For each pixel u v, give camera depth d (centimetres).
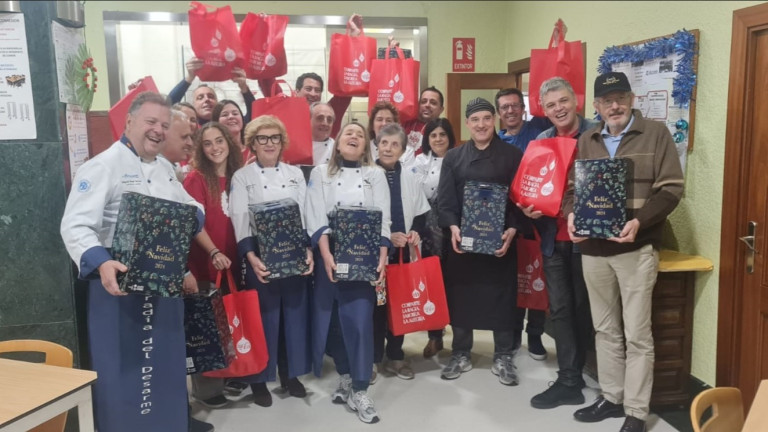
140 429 218
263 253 262
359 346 277
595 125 290
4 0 218
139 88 264
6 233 231
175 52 501
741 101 254
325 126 350
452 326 326
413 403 296
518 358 359
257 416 284
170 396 224
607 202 243
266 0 497
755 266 257
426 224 340
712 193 275
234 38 320
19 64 224
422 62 518
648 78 310
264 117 276
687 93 283
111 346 211
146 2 481
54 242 236
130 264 189
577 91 318
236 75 328
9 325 235
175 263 197
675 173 244
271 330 280
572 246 287
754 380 260
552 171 275
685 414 279
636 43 324
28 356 237
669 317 281
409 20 512
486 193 298
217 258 264
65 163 237
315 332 284
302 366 288
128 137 213
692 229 290
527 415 281
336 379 333
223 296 268
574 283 289
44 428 168
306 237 279
